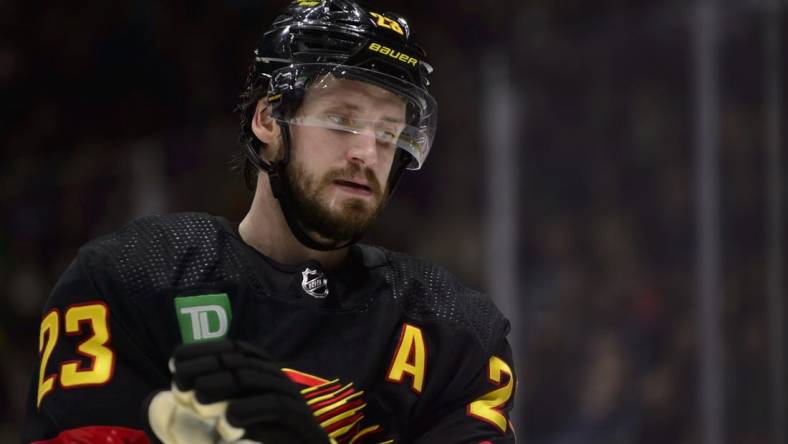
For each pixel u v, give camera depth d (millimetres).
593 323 12664
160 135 19000
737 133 12469
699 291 12414
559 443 12531
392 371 5383
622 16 13883
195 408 4223
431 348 5531
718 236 12391
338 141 5234
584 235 12766
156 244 5387
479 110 13242
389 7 19000
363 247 5770
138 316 5180
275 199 5457
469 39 18984
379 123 5270
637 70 12875
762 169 12320
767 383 12156
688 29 12703
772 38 12391
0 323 16359
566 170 12859
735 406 12234
